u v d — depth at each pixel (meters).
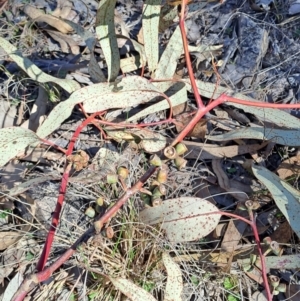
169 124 0.34
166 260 0.27
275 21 0.38
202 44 0.37
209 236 0.31
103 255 0.29
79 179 0.30
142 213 0.29
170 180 0.32
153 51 0.33
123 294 0.29
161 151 0.30
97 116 0.34
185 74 0.36
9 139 0.29
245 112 0.35
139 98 0.31
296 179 0.32
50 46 0.37
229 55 0.37
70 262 0.30
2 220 0.31
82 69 0.36
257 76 0.36
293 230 0.29
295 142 0.32
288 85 0.36
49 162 0.33
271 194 0.30
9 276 0.30
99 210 0.30
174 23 0.38
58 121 0.31
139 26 0.38
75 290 0.30
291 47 0.37
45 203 0.32
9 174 0.32
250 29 0.37
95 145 0.34
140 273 0.29
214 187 0.33
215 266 0.30
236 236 0.31
